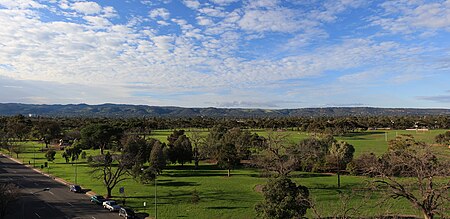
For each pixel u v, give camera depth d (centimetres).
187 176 8175
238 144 9844
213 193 6241
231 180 7556
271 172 6512
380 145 12675
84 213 5038
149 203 5572
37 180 7694
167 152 8994
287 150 7875
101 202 5572
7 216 4894
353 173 7862
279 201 3650
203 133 16400
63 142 15150
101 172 8412
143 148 8856
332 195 5806
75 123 19312
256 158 8788
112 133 11344
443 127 18800
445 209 2562
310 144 8869
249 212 4931
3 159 11319
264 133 16500
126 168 7138
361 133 18225
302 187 3925
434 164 2662
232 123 18325
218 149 9219
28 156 11956
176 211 5056
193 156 10212
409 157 2880
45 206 5453
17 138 16338
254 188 6631
